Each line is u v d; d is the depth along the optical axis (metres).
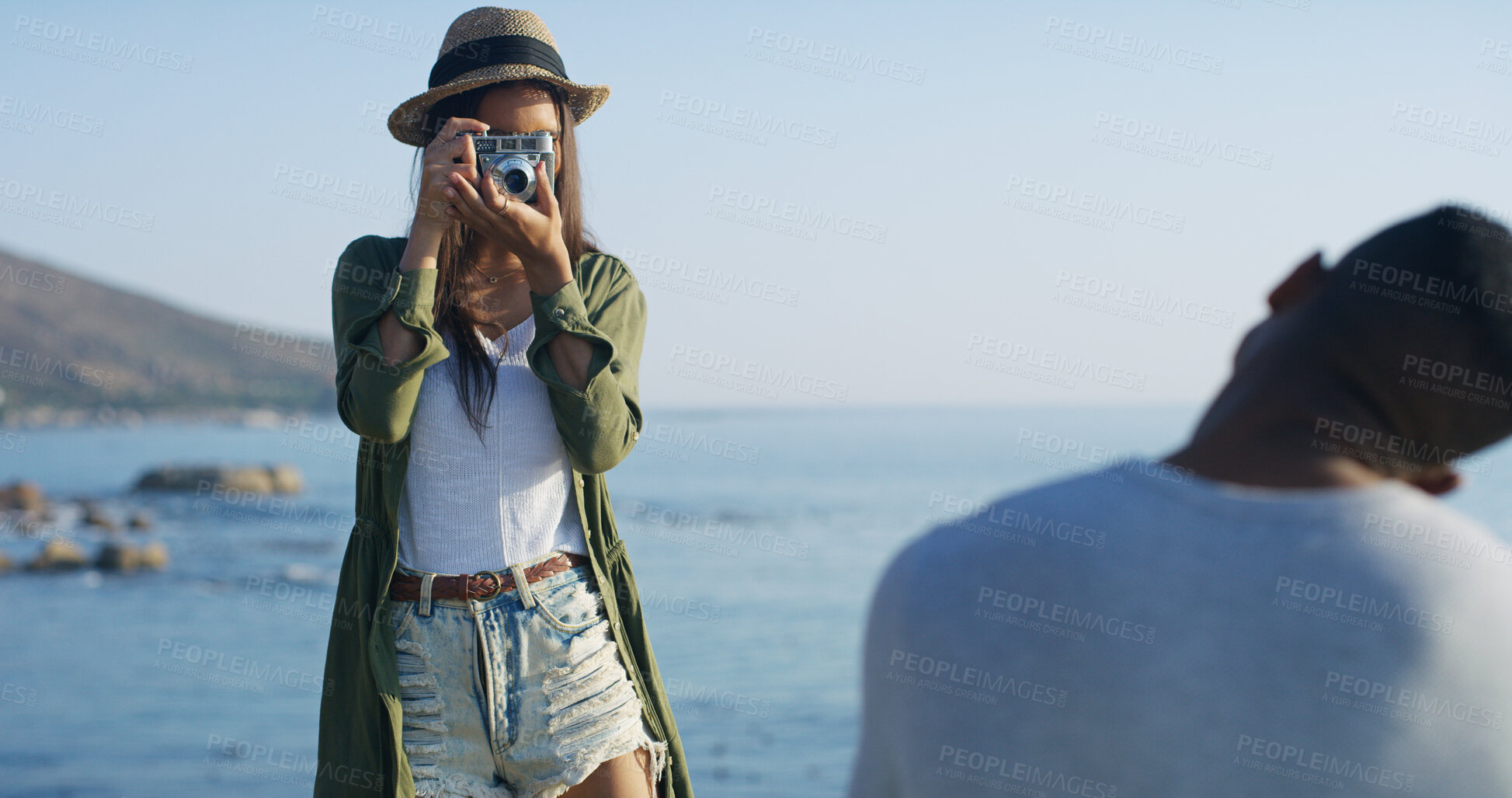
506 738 2.18
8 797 10.72
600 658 2.25
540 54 2.35
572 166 2.46
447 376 2.24
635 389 2.34
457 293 2.29
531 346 2.18
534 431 2.26
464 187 2.09
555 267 2.21
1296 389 0.97
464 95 2.34
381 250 2.35
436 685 2.20
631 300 2.48
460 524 2.21
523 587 2.20
